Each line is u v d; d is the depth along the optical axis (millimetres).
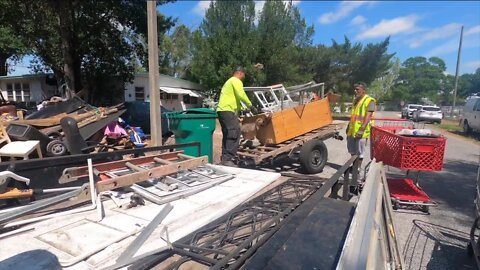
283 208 2529
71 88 13789
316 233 1944
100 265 1681
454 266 3533
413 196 5094
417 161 4898
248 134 7176
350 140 6832
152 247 1874
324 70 28031
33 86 19297
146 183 3000
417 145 4852
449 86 82812
